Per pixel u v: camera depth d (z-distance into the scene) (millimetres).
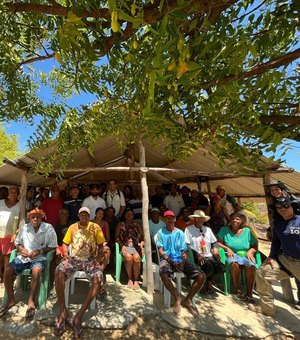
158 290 4906
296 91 1590
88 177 9188
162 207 6652
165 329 3699
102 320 3723
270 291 4207
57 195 5895
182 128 1553
